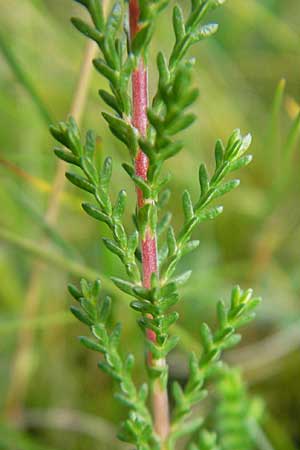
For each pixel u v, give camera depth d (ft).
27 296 0.57
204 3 0.33
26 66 0.67
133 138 0.33
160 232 0.38
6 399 0.59
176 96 0.31
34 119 0.61
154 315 0.35
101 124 0.66
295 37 0.73
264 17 0.72
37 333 0.62
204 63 0.74
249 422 0.48
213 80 0.75
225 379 0.47
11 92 0.64
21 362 0.57
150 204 0.34
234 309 0.37
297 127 0.51
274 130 0.55
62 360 0.62
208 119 0.75
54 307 0.63
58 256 0.51
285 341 0.60
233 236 0.71
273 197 0.65
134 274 0.35
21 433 0.53
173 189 0.70
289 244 0.71
